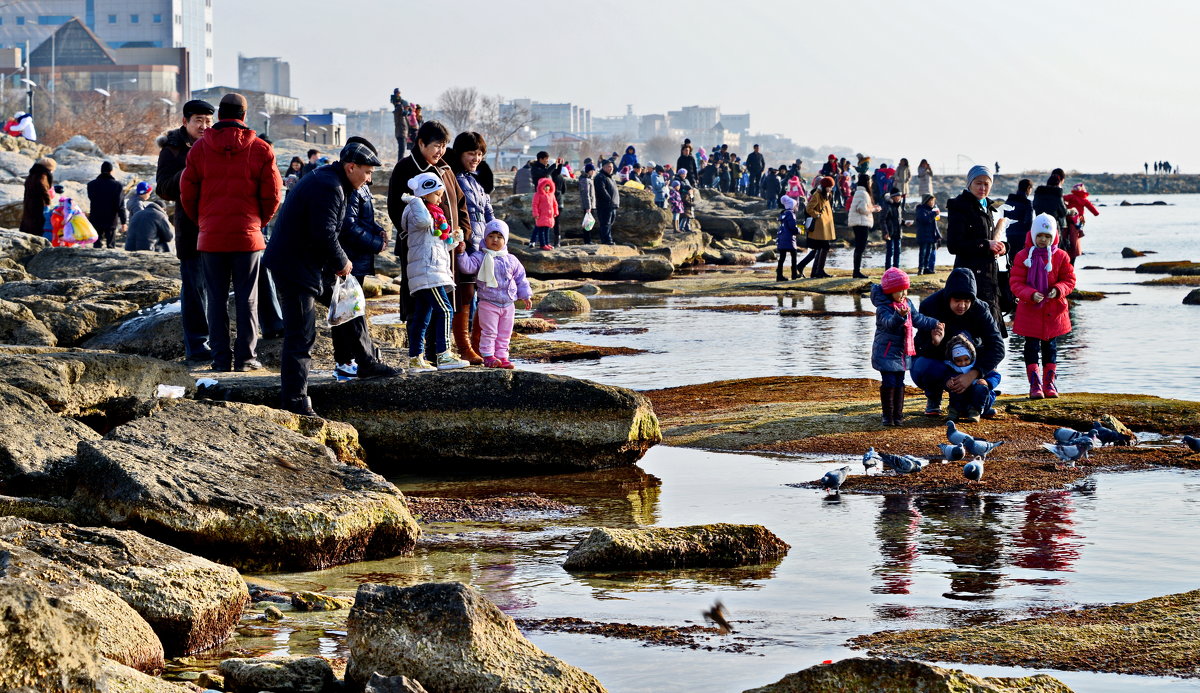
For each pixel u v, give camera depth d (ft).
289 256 32.12
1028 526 25.76
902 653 17.42
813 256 101.04
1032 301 40.06
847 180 170.81
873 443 34.81
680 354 57.41
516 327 67.15
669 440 37.55
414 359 36.17
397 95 140.77
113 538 20.11
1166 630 17.81
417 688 14.97
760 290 94.43
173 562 19.67
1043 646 17.37
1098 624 18.43
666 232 140.97
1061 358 53.83
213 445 26.27
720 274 119.75
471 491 31.42
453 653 16.17
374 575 23.52
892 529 25.88
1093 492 28.91
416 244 35.81
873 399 42.16
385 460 34.01
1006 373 49.80
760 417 39.27
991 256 48.80
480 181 39.83
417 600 16.75
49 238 75.92
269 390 33.73
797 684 14.83
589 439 33.53
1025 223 64.80
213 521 23.15
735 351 58.39
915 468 31.17
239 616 19.72
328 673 16.80
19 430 26.50
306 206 31.81
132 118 225.97
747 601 20.94
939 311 37.76
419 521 28.14
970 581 21.77
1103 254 145.89
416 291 35.70
